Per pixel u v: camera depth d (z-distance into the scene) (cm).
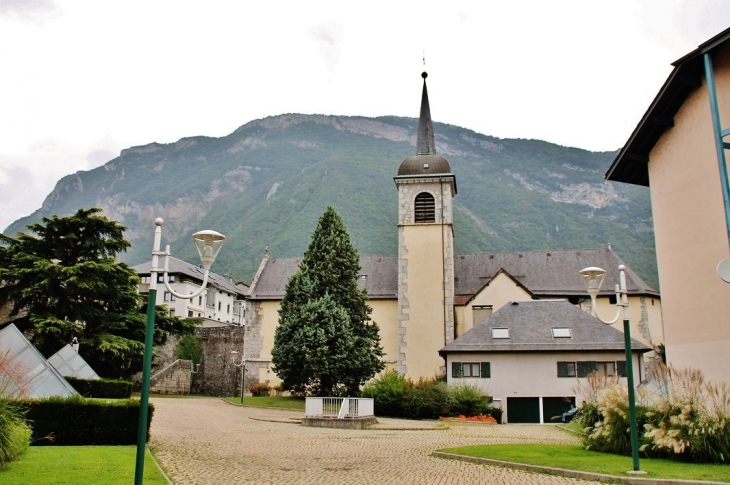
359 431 2594
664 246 2017
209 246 1155
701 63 1836
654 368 2016
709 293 1809
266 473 1380
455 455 1703
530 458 1603
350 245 4350
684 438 1521
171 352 5419
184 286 7694
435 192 4641
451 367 3812
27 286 3108
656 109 1983
